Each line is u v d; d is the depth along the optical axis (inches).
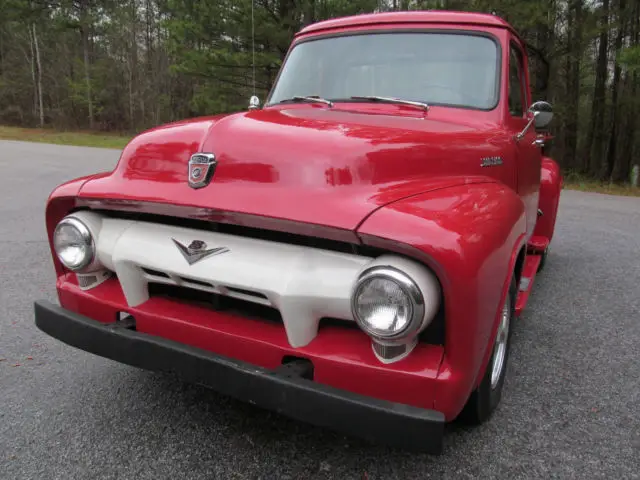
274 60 721.0
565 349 143.7
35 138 1109.1
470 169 101.3
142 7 1614.2
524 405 115.1
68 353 133.1
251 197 82.0
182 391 117.2
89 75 1720.0
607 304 178.7
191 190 86.8
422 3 666.2
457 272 71.1
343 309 77.6
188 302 94.5
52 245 105.9
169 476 90.8
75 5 1630.2
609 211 375.2
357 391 77.3
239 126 92.4
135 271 93.7
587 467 95.3
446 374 74.0
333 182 81.6
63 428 103.2
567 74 887.7
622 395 120.3
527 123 139.0
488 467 94.6
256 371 78.4
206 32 756.6
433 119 113.8
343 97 129.0
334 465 94.3
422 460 96.0
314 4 706.8
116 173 99.7
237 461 94.9
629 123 965.2
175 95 1648.6
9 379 120.1
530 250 178.9
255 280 81.1
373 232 72.0
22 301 164.4
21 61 1868.8
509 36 132.5
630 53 601.0
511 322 109.7
